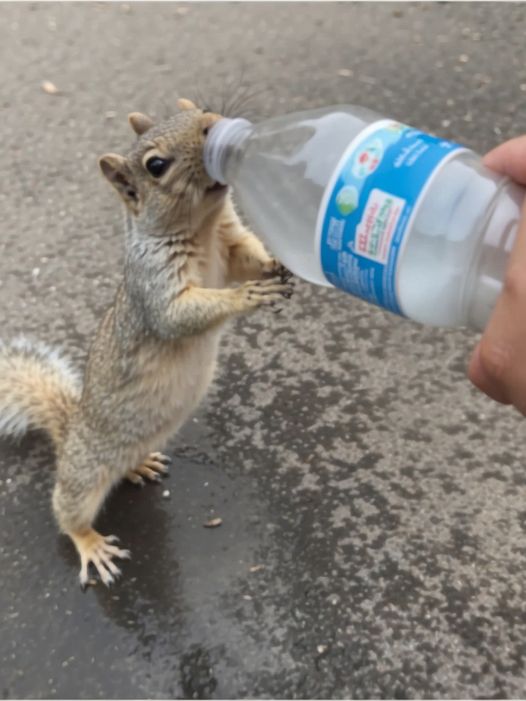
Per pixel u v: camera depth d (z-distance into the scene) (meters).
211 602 0.56
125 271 0.55
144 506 0.62
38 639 0.56
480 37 0.99
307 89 0.94
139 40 1.05
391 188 0.37
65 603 0.57
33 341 0.72
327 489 0.61
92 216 0.83
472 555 0.57
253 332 0.71
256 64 0.99
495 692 0.51
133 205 0.53
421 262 0.37
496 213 0.38
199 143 0.49
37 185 0.87
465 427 0.64
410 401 0.66
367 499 0.60
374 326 0.71
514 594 0.55
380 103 0.91
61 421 0.63
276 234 0.47
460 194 0.38
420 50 0.98
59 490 0.58
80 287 0.76
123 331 0.56
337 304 0.73
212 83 0.97
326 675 0.53
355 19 1.05
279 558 0.58
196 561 0.58
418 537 0.58
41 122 0.94
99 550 0.59
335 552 0.58
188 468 0.63
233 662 0.54
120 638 0.55
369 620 0.55
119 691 0.53
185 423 0.66
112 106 0.96
